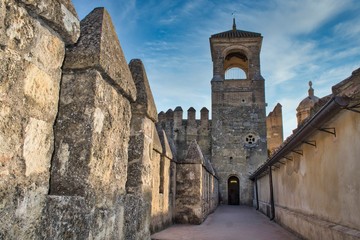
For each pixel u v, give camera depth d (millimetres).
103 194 3176
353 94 5082
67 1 2828
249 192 32688
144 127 4949
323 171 7973
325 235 7570
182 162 13750
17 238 2107
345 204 6527
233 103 35562
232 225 13648
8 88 2119
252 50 36438
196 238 9594
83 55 3016
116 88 3576
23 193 2209
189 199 13383
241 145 34375
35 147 2406
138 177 4727
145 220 4809
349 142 6223
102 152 3162
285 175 13422
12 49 2156
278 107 43562
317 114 6324
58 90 2777
